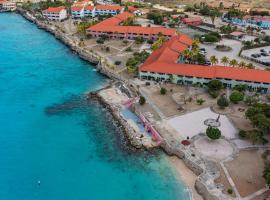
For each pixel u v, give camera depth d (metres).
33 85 154.12
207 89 142.00
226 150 100.75
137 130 114.69
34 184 93.44
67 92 147.50
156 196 87.81
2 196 89.12
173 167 97.81
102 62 173.12
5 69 172.00
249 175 90.38
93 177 95.94
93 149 108.00
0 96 142.88
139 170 97.56
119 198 88.19
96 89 149.62
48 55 194.75
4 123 123.00
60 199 88.31
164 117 119.75
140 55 176.12
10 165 100.88
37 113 130.00
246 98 129.38
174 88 143.38
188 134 109.38
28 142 112.12
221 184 87.19
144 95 137.00
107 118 125.38
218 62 173.50
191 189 89.00
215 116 120.31
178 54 165.88
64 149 108.44
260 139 102.25
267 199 81.50
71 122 123.50
